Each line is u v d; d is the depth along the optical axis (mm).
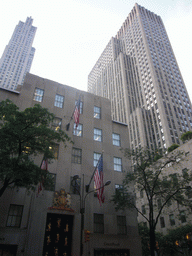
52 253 20656
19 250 18891
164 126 89000
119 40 159375
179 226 39406
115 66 137500
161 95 100000
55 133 17844
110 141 31406
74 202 23656
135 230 25922
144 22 139125
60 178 24297
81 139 28969
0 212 19797
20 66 159875
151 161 25734
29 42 178375
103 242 23047
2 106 16578
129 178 25078
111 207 25906
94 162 28312
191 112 103500
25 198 21500
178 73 119062
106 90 141000
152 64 112562
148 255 37125
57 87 31422
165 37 138250
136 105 112062
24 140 16484
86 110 32188
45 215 21188
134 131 97562
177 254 39625
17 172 14773
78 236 21938
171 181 25094
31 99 28203
